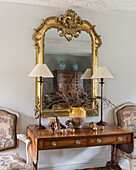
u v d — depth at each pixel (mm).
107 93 3557
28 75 3057
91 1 3287
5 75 3053
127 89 3689
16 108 3098
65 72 3277
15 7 3092
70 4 3264
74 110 2898
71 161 3326
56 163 3248
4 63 3049
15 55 3094
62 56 3271
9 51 3068
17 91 3104
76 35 3316
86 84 3385
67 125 2986
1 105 3035
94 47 3420
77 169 3076
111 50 3586
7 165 2270
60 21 3232
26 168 2264
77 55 3344
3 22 3041
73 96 3166
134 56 3721
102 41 3529
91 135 2633
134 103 3660
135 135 3330
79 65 3354
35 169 2471
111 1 3363
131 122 3406
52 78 3209
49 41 3215
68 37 3287
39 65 2844
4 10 3045
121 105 3586
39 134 2596
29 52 3152
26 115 3139
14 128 2877
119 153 3521
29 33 3152
